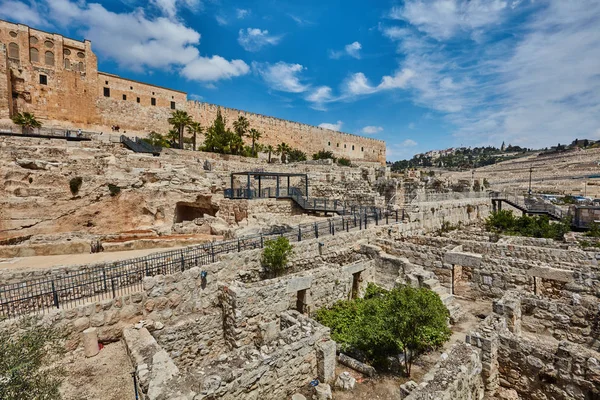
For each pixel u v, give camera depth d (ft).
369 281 62.23
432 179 152.76
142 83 210.79
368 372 36.04
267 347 33.91
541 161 510.17
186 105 229.04
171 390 25.62
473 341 31.76
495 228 106.93
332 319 49.06
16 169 66.18
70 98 183.52
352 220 81.05
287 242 55.42
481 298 55.31
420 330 36.88
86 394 27.99
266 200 96.32
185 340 40.75
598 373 25.71
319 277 52.29
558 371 27.84
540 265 49.60
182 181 90.17
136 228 80.18
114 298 37.60
